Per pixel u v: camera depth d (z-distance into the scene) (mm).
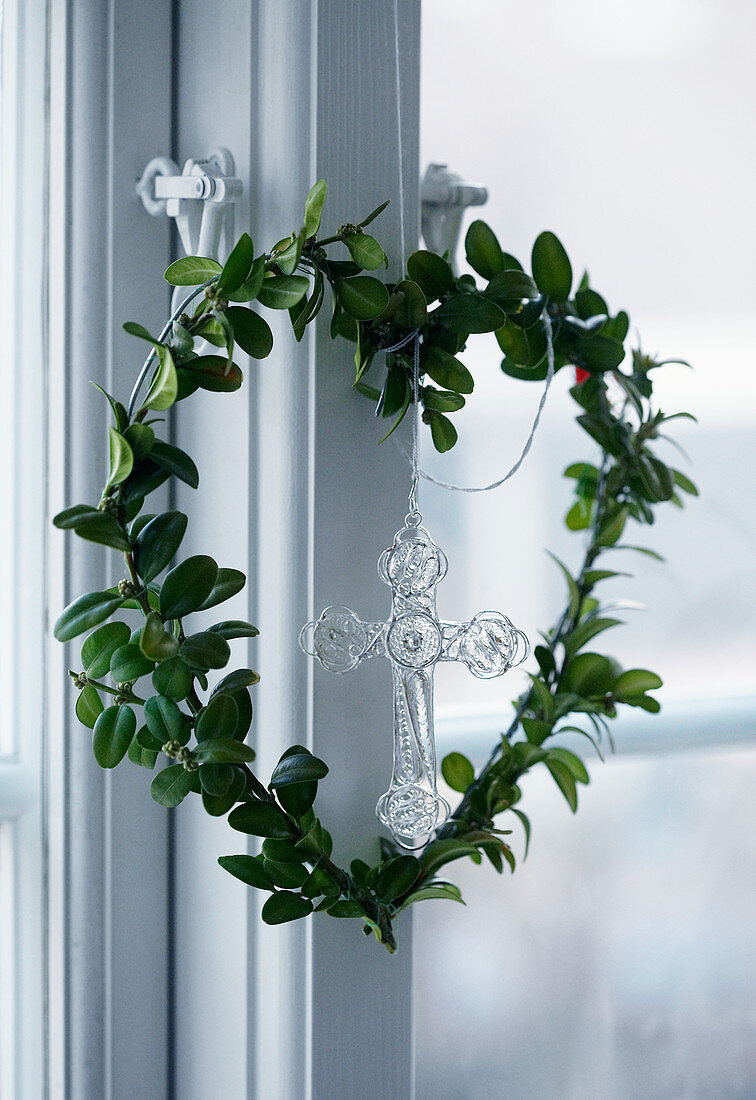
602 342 861
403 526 823
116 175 840
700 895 1190
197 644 667
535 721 887
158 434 871
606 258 1114
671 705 1166
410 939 844
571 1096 1126
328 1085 803
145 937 889
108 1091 869
